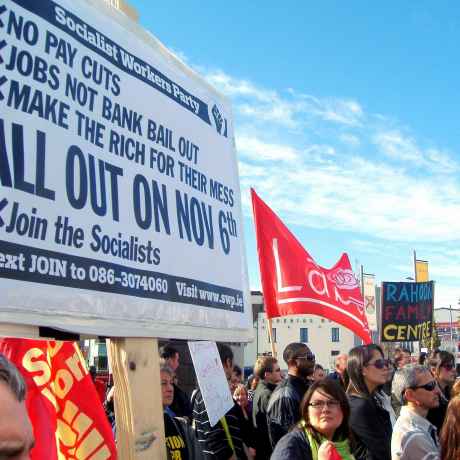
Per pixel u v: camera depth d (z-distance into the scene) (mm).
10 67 1945
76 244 2072
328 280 7129
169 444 3576
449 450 3348
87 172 2180
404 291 10328
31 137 1974
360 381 4234
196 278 2762
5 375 1165
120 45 2500
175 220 2662
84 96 2238
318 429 3293
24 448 1121
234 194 3312
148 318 2359
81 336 2223
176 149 2775
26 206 1907
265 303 6668
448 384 6312
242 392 5992
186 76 2996
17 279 1834
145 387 2285
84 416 2156
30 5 2057
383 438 4062
